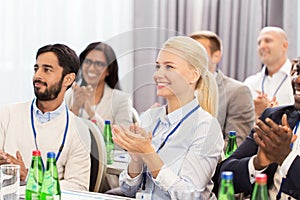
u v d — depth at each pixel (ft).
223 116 8.11
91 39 17.84
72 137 9.74
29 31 17.44
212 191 8.58
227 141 10.69
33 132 9.77
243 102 13.89
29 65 17.49
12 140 9.81
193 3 18.26
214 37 14.12
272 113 8.63
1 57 17.37
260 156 7.87
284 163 7.64
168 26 18.03
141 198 7.99
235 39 18.06
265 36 16.60
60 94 9.73
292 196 7.78
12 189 7.52
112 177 9.36
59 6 17.62
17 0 17.33
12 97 17.53
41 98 9.62
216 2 18.15
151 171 7.68
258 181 6.29
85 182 9.56
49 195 7.59
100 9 17.90
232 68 18.13
